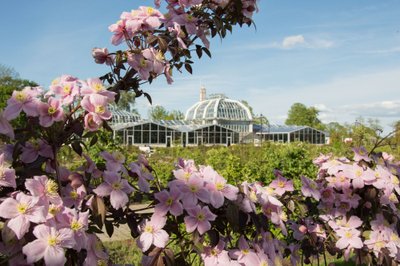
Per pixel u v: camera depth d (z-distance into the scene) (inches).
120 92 71.1
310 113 2566.4
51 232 50.8
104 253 60.2
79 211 60.6
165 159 604.4
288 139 1769.2
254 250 70.0
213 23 81.8
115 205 59.2
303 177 91.2
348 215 97.7
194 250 66.3
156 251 61.9
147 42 68.1
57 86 58.0
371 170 96.1
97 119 56.7
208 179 65.9
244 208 65.9
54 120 55.9
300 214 92.5
